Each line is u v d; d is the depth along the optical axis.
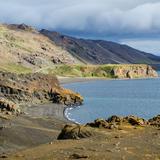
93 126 50.72
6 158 36.34
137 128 49.72
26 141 64.00
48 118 99.38
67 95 155.12
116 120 53.81
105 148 37.19
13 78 150.62
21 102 143.12
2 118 85.75
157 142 39.84
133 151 35.91
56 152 36.56
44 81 160.12
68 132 46.91
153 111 136.25
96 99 188.38
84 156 33.78
